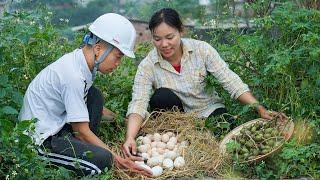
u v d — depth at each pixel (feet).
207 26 16.21
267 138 12.32
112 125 13.56
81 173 11.51
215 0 16.97
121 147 12.70
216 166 12.02
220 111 13.64
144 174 11.68
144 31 19.58
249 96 13.24
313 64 13.28
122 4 21.26
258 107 13.07
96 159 11.48
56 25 15.89
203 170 11.98
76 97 11.63
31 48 13.94
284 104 13.48
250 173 11.98
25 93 12.41
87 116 11.68
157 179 11.62
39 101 11.87
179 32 13.04
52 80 11.80
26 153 10.85
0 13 14.92
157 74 13.48
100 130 13.29
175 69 13.47
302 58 13.32
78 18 20.30
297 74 13.57
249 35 14.32
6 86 12.41
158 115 13.48
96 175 11.42
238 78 13.35
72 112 11.60
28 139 10.91
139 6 21.17
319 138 12.77
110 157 11.59
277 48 13.79
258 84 14.06
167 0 17.67
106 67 11.87
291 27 13.44
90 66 11.82
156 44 13.02
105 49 11.74
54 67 11.89
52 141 11.64
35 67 13.87
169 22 12.81
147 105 13.25
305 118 13.23
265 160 12.09
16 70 13.44
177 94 13.57
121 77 15.01
